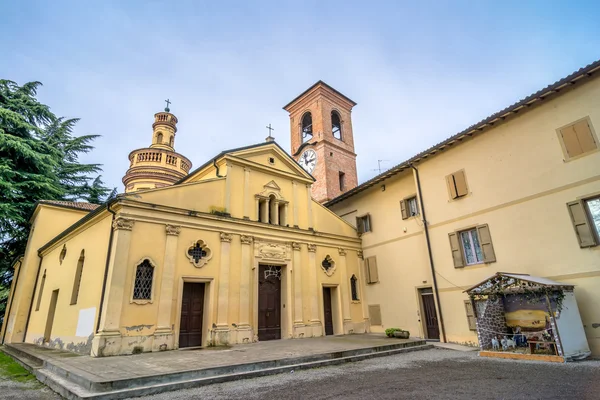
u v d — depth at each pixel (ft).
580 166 34.63
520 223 38.68
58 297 49.75
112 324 35.14
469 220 44.01
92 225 44.80
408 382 23.47
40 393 23.58
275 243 52.16
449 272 45.50
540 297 32.50
